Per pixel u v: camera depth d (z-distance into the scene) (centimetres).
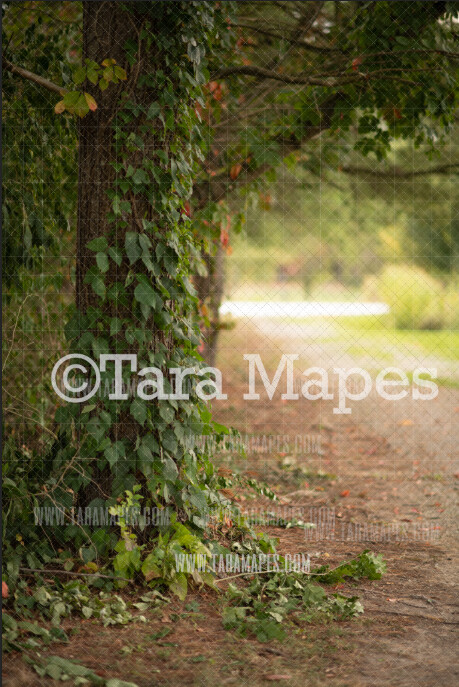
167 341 369
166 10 358
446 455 766
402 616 335
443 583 382
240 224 712
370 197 1136
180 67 369
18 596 308
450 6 512
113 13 359
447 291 1670
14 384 425
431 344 1538
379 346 1544
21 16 461
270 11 656
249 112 642
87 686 258
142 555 353
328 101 596
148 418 354
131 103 354
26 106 430
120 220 356
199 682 264
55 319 456
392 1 522
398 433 886
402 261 1591
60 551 350
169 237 363
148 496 364
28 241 424
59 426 402
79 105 343
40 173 440
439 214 1234
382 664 284
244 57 603
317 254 1345
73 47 507
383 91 564
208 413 378
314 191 1108
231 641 298
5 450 375
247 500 558
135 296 348
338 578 374
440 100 548
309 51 624
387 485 631
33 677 259
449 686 266
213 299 721
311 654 291
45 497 357
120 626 304
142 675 267
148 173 359
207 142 550
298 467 687
